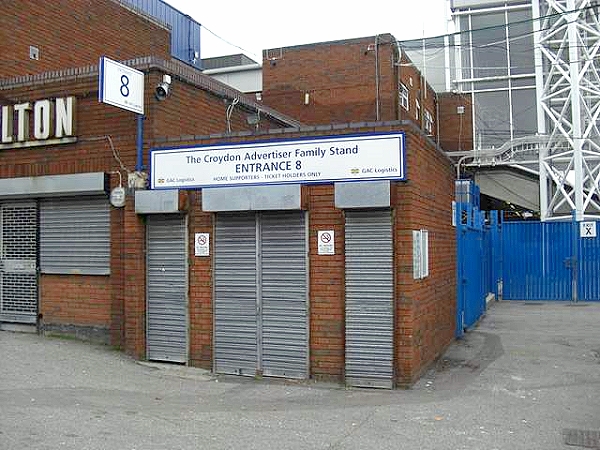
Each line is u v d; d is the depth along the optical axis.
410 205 8.62
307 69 29.52
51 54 13.95
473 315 14.92
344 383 8.84
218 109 12.38
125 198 10.23
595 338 12.99
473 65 34.06
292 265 9.18
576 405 7.88
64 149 11.13
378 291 8.70
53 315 11.42
